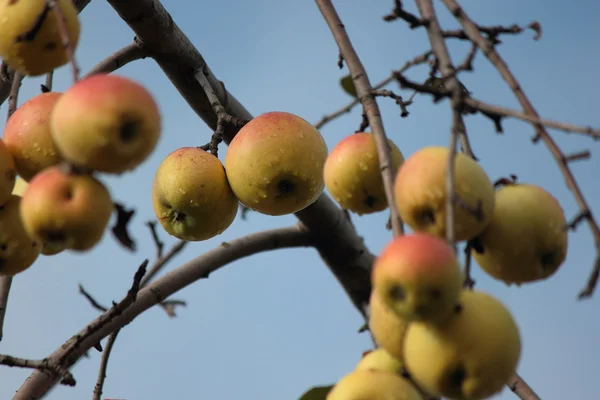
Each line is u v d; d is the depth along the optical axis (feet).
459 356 3.68
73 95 3.78
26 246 4.09
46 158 4.07
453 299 3.61
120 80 3.81
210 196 4.61
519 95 3.81
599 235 3.65
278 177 4.57
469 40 3.96
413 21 3.93
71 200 3.77
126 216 3.95
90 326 4.52
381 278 3.61
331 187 4.44
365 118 4.48
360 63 4.15
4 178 4.02
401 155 4.43
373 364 4.05
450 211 3.64
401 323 3.77
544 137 3.74
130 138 3.79
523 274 3.94
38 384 4.60
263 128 4.59
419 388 3.96
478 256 3.98
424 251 3.59
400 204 3.86
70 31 4.08
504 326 3.70
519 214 3.91
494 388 3.71
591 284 3.60
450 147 3.69
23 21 4.03
